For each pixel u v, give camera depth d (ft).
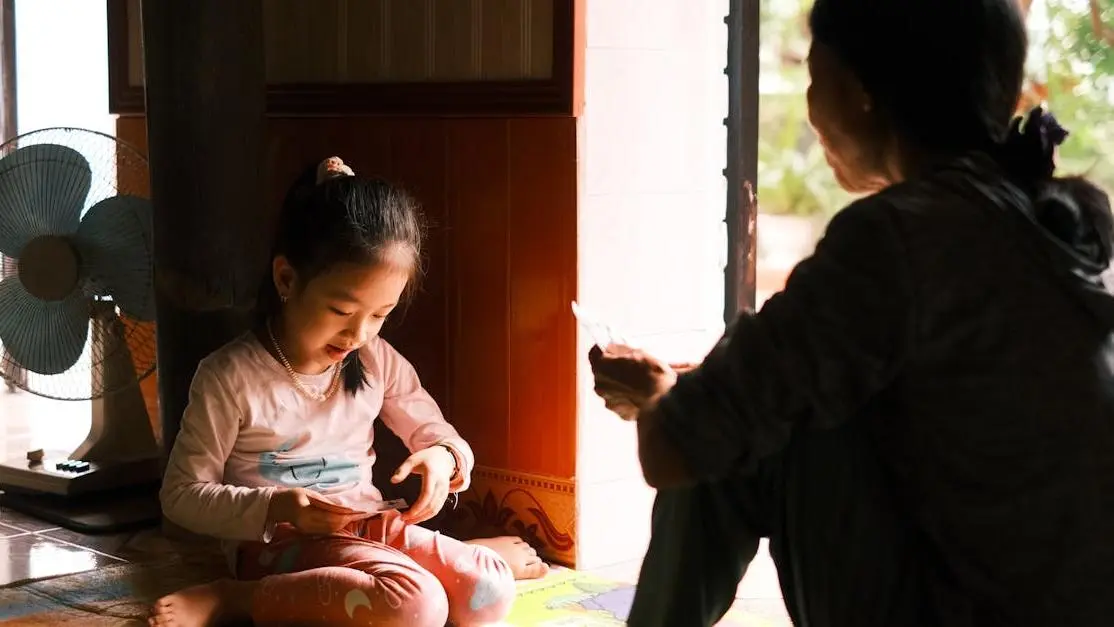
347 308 7.90
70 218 9.93
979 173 4.61
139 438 10.72
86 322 10.03
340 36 10.45
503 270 9.45
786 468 4.98
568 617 8.20
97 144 10.19
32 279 9.93
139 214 9.80
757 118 9.87
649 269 9.47
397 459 10.20
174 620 7.47
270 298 8.37
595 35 8.96
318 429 8.42
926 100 4.74
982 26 4.66
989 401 4.42
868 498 4.76
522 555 8.96
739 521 5.30
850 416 4.71
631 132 9.25
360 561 7.71
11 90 16.56
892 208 4.48
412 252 8.07
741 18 9.67
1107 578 4.42
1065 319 4.45
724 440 4.59
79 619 7.96
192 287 9.19
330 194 7.87
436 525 9.90
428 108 9.78
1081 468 4.40
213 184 9.11
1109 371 4.49
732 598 5.50
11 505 10.39
